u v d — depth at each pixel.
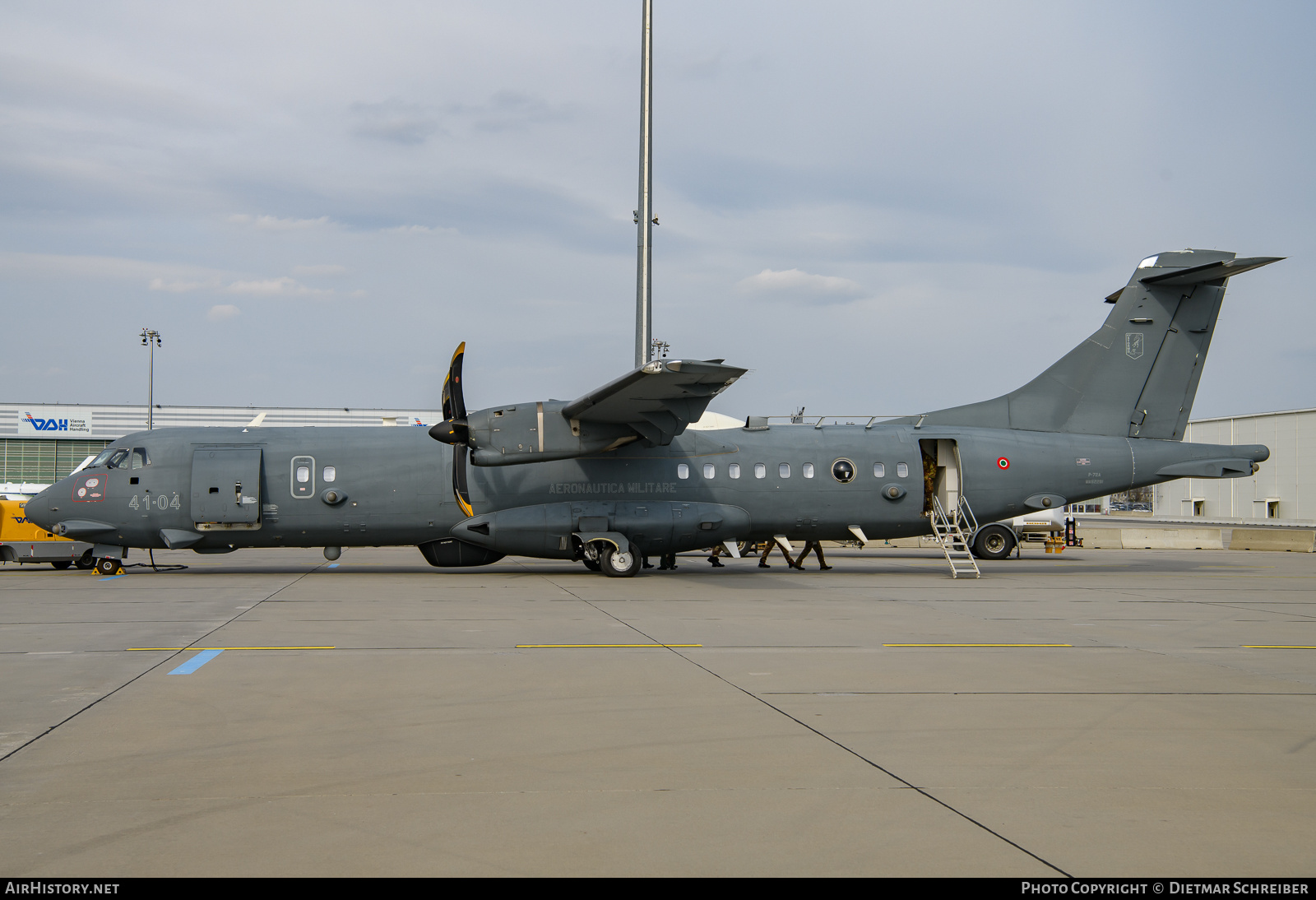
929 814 4.84
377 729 6.50
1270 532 34.34
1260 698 7.75
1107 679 8.53
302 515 19.20
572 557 19.80
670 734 6.42
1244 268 20.73
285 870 4.05
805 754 5.93
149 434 19.75
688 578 19.64
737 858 4.23
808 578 19.98
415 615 12.70
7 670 8.52
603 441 18.69
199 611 12.94
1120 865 4.19
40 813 4.75
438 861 4.17
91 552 20.80
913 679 8.45
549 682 8.15
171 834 4.46
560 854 4.26
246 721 6.67
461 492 18.59
